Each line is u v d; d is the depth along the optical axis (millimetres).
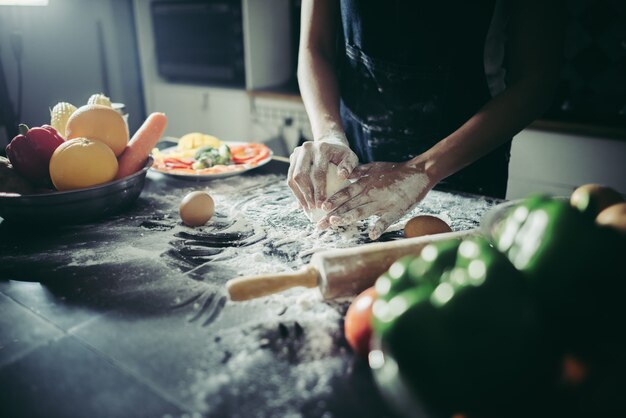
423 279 412
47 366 492
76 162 771
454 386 356
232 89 2477
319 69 1063
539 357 361
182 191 997
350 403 440
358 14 1047
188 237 785
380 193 764
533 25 840
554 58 845
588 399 360
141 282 650
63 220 803
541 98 848
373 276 571
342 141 869
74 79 2479
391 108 1091
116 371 484
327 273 555
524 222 430
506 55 1142
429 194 940
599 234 395
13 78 2244
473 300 358
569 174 1769
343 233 787
